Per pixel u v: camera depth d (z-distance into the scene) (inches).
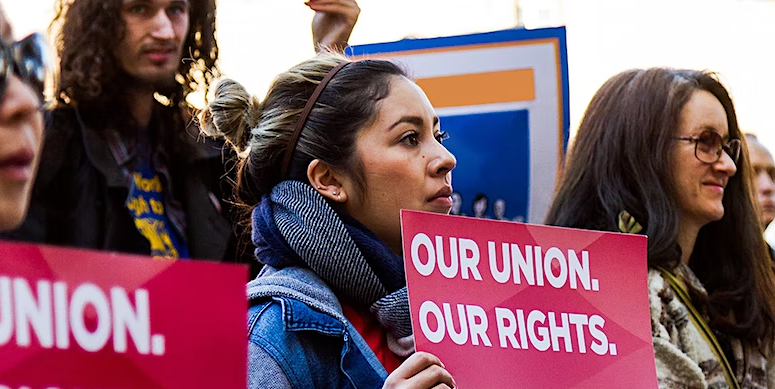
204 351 74.8
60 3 140.7
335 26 149.9
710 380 127.4
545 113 154.1
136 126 138.2
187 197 140.9
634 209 133.3
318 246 105.3
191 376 74.3
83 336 72.3
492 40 154.8
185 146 141.9
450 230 97.2
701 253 142.5
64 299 72.1
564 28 154.8
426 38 154.3
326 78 110.7
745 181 142.6
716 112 135.2
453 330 95.5
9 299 70.8
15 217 81.9
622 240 103.3
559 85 154.4
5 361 70.4
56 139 131.4
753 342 136.9
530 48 154.7
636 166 133.8
